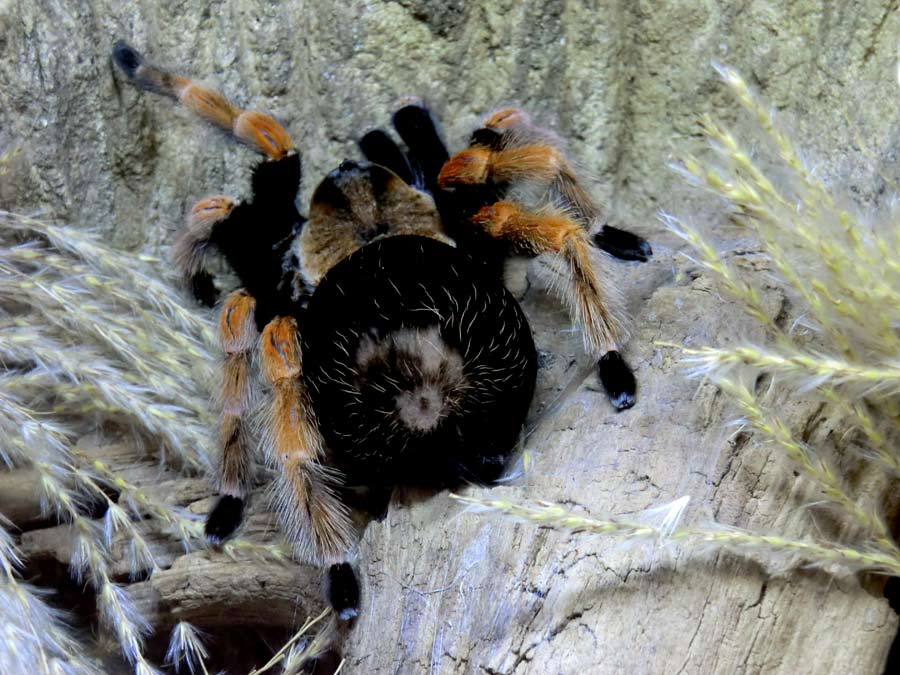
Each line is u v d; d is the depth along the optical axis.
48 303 0.40
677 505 0.33
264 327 0.39
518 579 0.35
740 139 0.43
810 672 0.34
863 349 0.35
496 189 0.40
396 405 0.36
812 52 0.42
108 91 0.42
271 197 0.41
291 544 0.38
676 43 0.44
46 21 0.41
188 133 0.44
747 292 0.35
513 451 0.38
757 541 0.34
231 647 0.40
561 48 0.44
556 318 0.41
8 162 0.41
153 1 0.42
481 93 0.45
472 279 0.37
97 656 0.38
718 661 0.34
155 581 0.38
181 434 0.39
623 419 0.37
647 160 0.45
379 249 0.38
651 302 0.39
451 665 0.35
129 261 0.41
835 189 0.39
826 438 0.36
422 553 0.36
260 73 0.44
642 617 0.34
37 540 0.39
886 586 0.36
